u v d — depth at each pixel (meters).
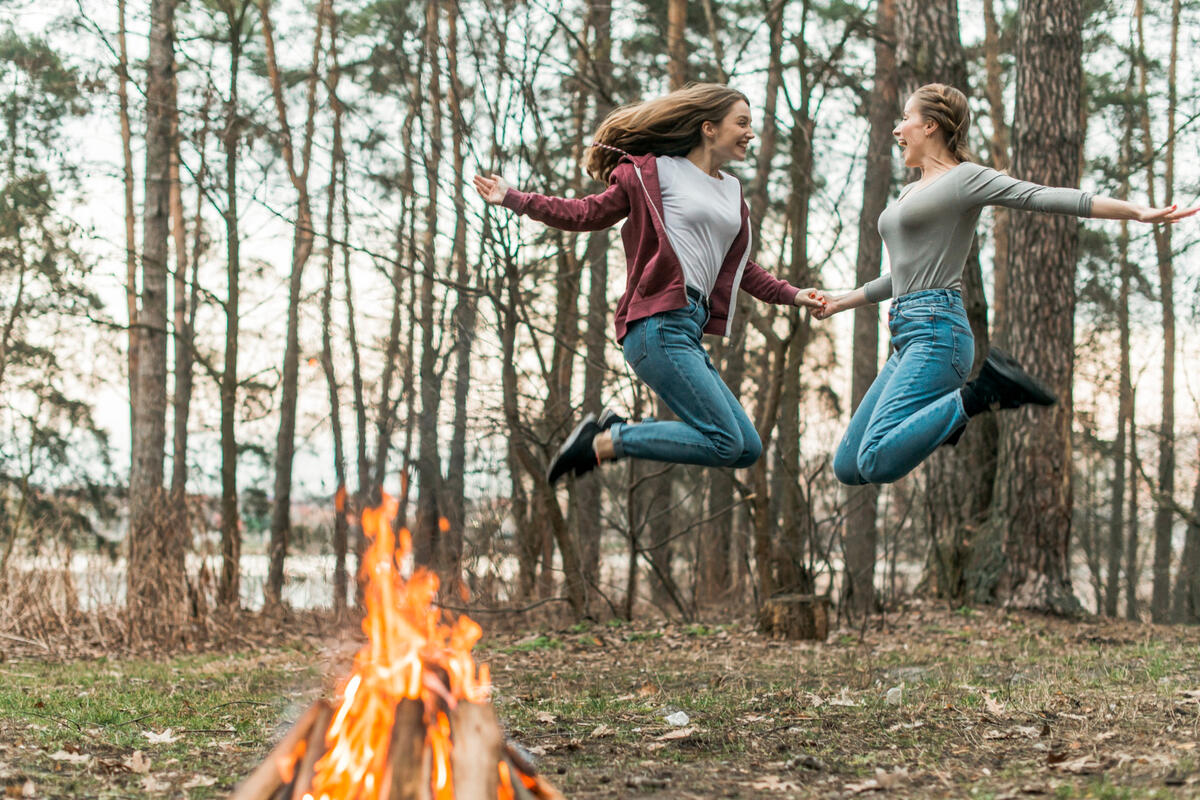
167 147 12.65
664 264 4.25
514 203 4.30
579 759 4.71
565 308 14.52
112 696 6.81
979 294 13.14
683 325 4.32
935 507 14.09
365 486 14.37
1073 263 12.87
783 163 18.19
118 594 10.88
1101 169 22.38
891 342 4.83
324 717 3.27
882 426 4.58
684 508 18.98
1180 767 4.02
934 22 13.35
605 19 14.25
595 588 12.52
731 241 4.48
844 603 12.14
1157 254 22.72
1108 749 4.48
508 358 12.03
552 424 12.99
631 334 4.36
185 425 18.91
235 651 10.53
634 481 14.05
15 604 10.55
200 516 11.52
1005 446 13.05
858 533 16.05
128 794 4.07
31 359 21.75
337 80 14.57
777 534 12.34
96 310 20.34
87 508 23.03
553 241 12.25
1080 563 28.11
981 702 5.91
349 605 12.53
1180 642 9.76
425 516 14.23
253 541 23.34
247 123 13.02
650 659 9.02
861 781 4.18
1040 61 12.78
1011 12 21.89
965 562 13.49
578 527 14.34
